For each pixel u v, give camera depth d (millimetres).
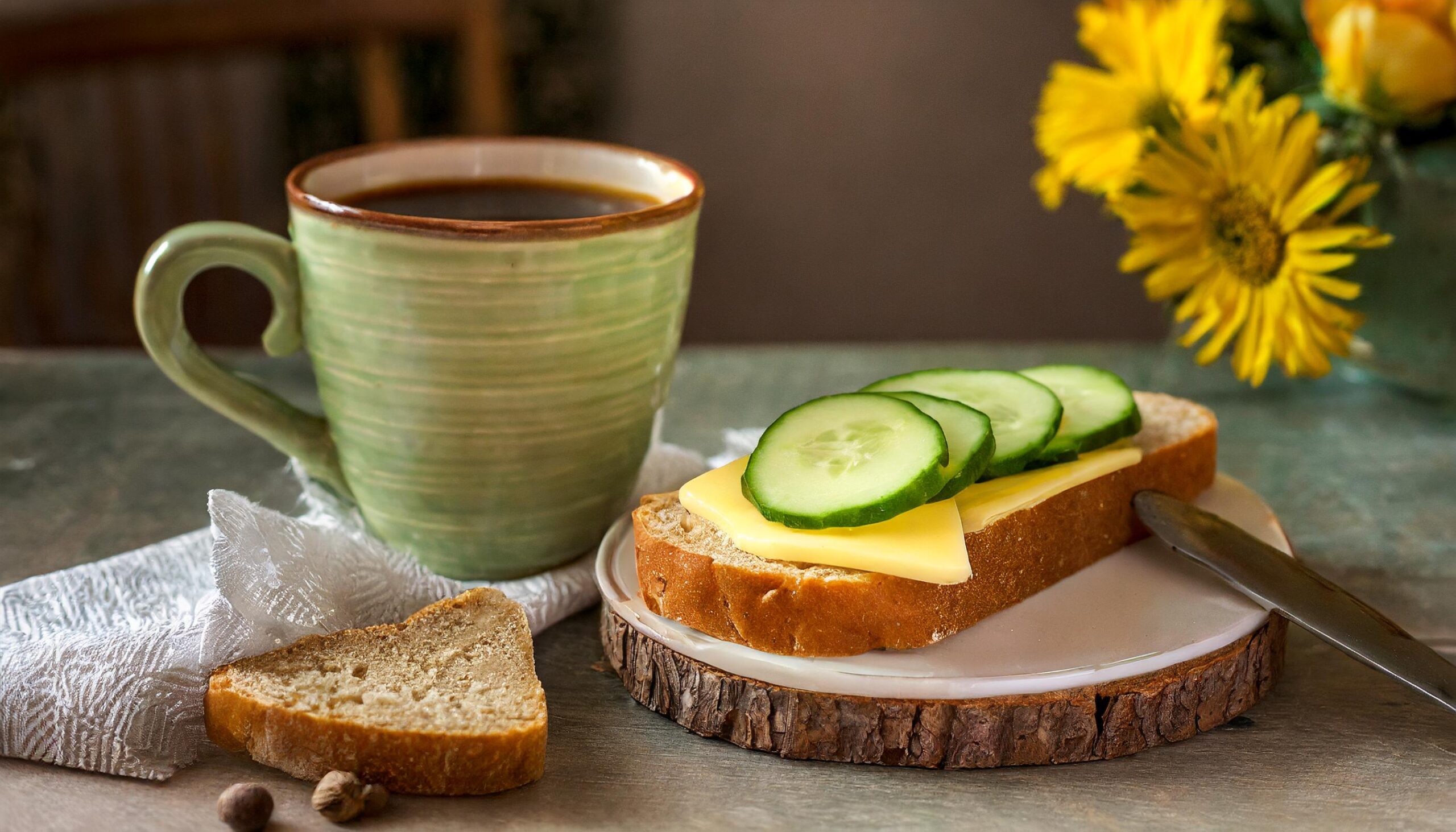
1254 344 587
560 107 1243
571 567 516
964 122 1259
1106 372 537
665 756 458
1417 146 592
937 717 448
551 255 469
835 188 1292
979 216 1299
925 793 446
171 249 482
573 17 1212
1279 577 479
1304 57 624
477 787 442
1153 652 458
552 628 510
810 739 454
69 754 447
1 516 557
